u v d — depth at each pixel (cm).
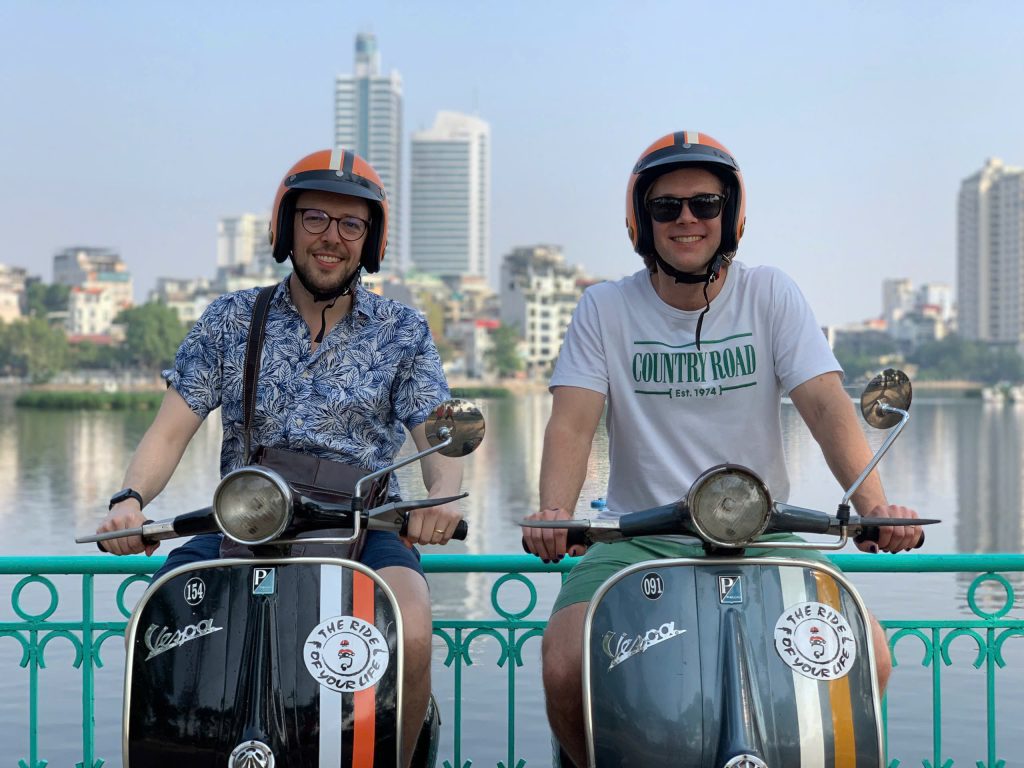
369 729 239
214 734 238
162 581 247
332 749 237
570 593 275
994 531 1948
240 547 269
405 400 301
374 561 272
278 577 245
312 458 285
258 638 241
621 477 299
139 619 246
